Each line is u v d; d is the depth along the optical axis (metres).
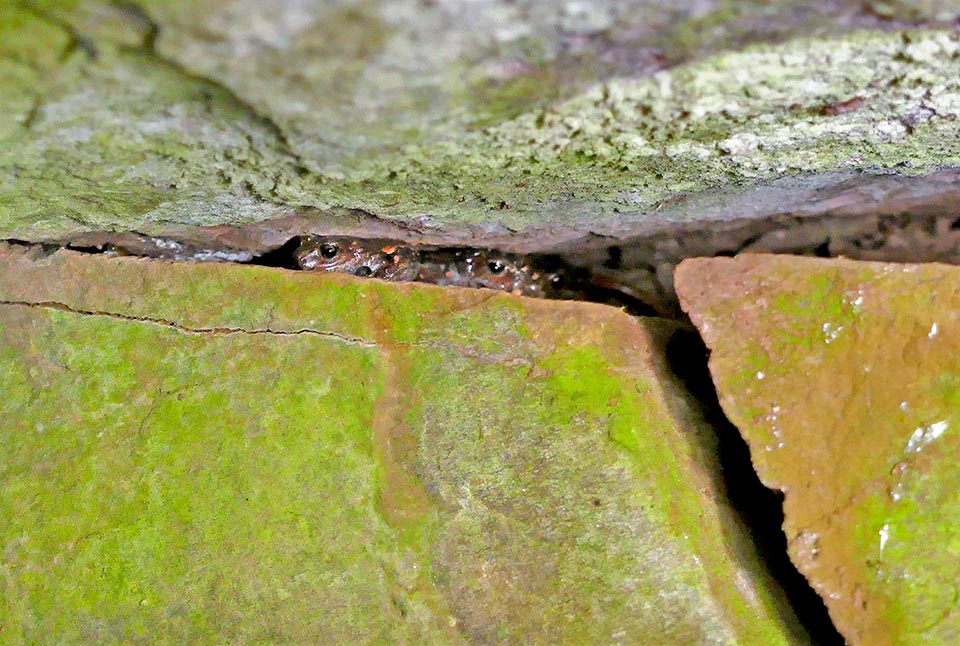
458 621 0.86
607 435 0.86
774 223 0.90
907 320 0.86
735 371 0.86
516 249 0.91
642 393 0.87
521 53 0.83
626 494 0.86
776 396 0.86
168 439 0.88
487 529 0.87
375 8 0.82
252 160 0.85
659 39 0.83
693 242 0.91
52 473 0.88
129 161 0.85
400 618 0.86
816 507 0.85
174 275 0.88
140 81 0.83
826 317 0.86
